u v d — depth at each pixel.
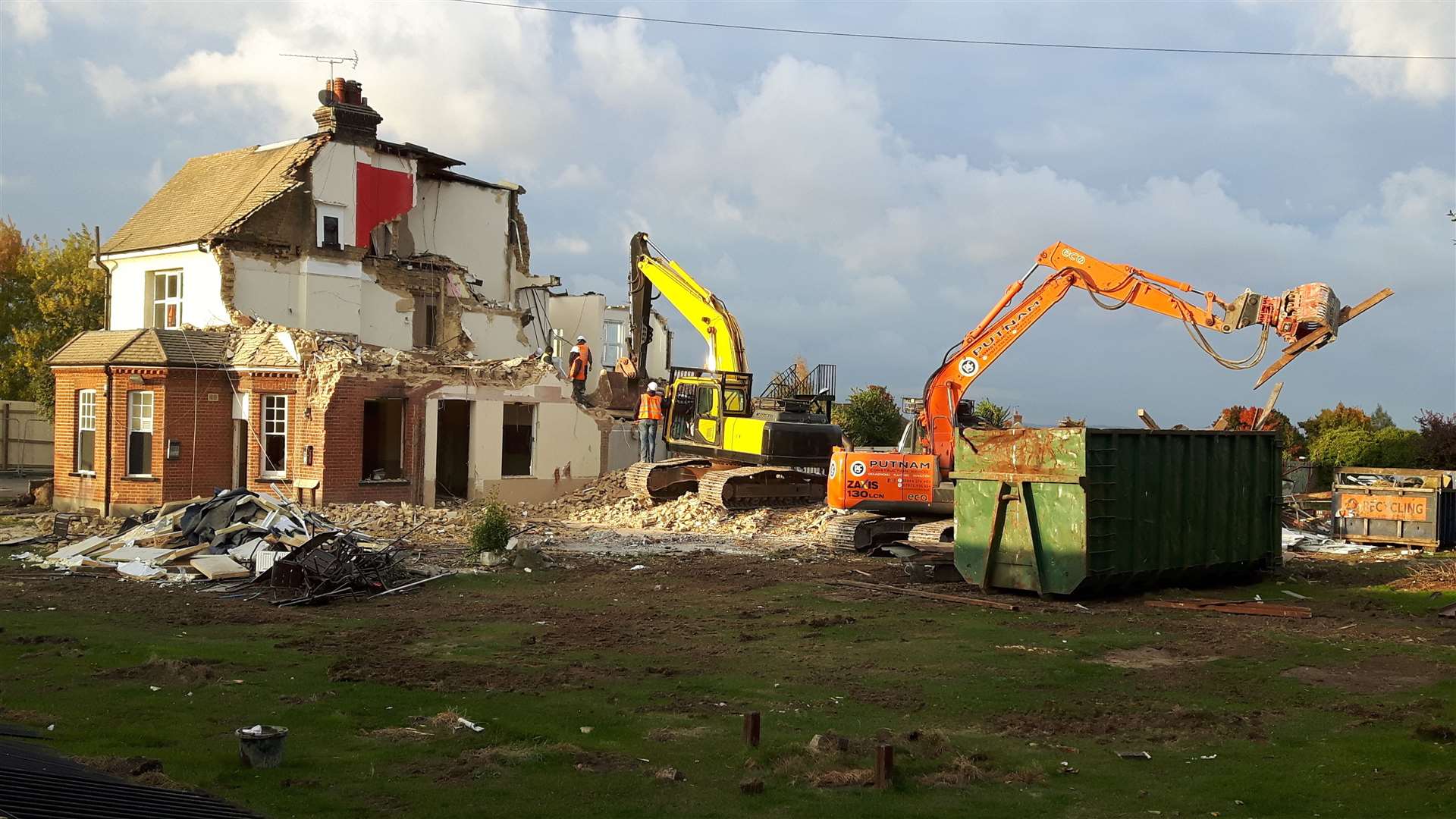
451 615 14.64
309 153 30.73
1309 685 10.95
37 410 41.88
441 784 7.58
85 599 15.39
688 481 29.45
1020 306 21.73
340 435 27.09
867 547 21.56
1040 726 9.39
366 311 32.09
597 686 10.60
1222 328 20.02
